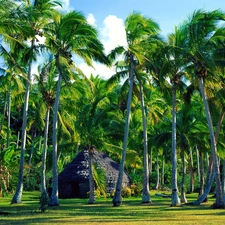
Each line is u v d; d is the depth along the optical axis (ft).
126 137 96.12
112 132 110.01
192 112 120.57
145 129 105.19
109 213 72.84
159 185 187.52
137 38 97.71
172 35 92.07
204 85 92.43
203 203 100.48
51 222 57.77
